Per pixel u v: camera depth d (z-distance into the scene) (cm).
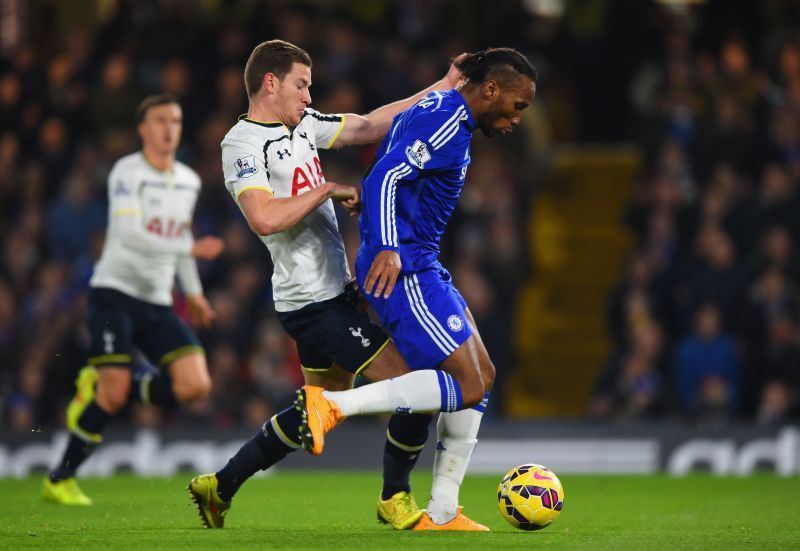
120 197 2897
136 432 3938
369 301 1997
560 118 6028
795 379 4269
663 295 4597
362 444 4069
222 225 4850
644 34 5831
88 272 4647
